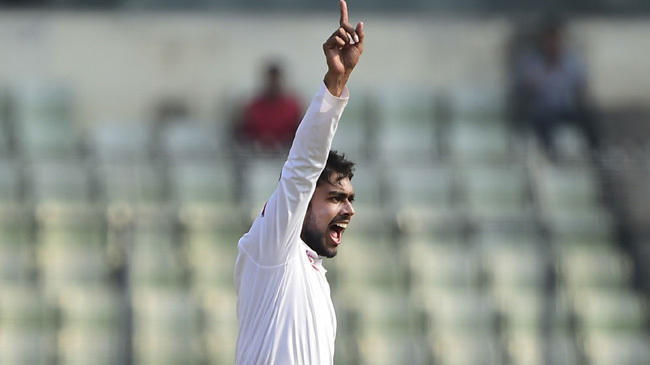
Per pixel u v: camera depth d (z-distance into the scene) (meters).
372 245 41.78
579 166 44.22
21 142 44.75
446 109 46.84
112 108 47.91
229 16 49.03
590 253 42.84
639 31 49.59
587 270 42.56
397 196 43.12
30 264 40.53
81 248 40.84
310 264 17.25
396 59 49.16
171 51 48.50
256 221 17.05
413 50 49.28
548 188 43.94
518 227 42.28
